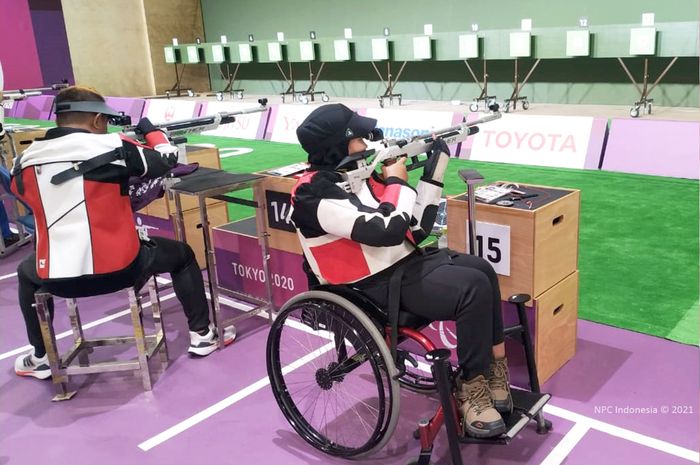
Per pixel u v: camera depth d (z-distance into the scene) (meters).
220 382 2.96
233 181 3.25
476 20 10.73
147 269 2.87
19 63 14.98
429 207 2.30
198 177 3.38
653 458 2.23
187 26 15.69
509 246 2.59
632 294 3.61
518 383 2.72
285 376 2.97
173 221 4.26
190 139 10.52
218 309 3.23
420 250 2.29
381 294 2.23
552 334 2.73
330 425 2.58
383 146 2.29
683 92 8.80
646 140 6.39
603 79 9.53
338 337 2.45
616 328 3.21
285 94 13.06
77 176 2.60
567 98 9.99
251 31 14.75
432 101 11.59
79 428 2.65
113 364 2.89
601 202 5.48
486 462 2.26
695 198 5.43
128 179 2.73
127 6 14.82
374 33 12.27
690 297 3.53
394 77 12.14
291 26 13.75
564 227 2.70
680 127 6.21
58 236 2.64
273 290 3.69
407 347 3.07
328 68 13.26
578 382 2.73
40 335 3.05
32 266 2.93
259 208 3.39
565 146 6.92
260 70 14.82
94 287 2.72
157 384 2.97
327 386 2.42
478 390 2.16
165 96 15.16
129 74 15.20
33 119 12.72
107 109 2.77
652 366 2.83
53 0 15.38
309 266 2.45
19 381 3.09
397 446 2.41
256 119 10.20
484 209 2.63
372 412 2.66
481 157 7.52
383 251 2.19
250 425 2.61
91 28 14.43
